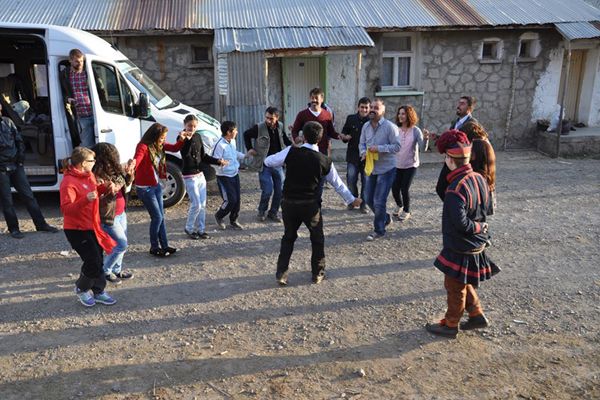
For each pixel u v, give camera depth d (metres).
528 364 4.14
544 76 13.23
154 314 4.89
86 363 4.11
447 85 12.91
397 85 13.07
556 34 12.95
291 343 4.42
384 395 3.75
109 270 5.41
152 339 4.46
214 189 9.18
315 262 5.50
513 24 12.18
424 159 12.12
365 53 12.49
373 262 6.14
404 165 7.30
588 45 13.29
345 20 11.82
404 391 3.80
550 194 9.22
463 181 4.12
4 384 3.83
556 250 6.53
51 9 11.15
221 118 11.45
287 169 5.25
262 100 10.95
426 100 12.94
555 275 5.79
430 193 9.24
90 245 4.77
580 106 14.05
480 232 4.16
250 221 7.56
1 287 5.38
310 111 7.58
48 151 8.11
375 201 6.75
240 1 12.37
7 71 9.91
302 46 10.73
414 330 4.64
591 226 7.46
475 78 12.95
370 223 7.52
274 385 3.86
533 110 13.42
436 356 4.24
